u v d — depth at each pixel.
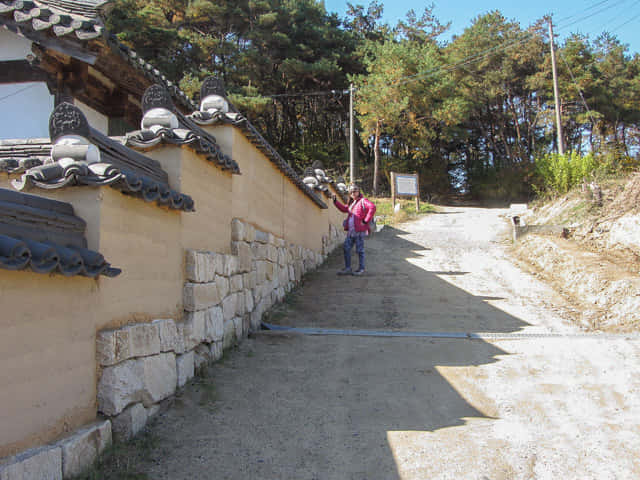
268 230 7.63
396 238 14.73
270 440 3.63
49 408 2.78
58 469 2.69
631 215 10.46
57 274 2.84
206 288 4.89
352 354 5.61
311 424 3.91
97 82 6.87
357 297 8.63
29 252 2.48
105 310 3.33
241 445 3.53
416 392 4.59
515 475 3.22
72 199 3.33
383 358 5.50
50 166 3.30
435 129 31.75
